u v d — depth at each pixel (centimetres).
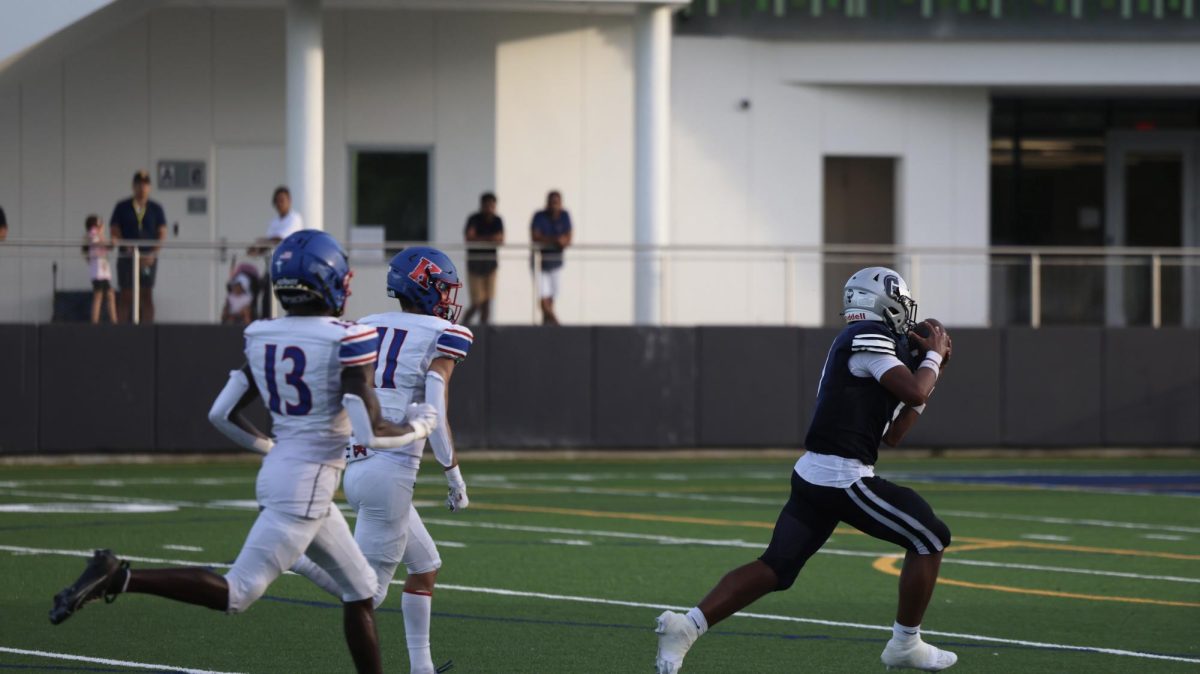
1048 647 2458
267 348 1716
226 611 1684
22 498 4494
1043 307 6259
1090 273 6278
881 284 2050
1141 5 6844
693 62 6869
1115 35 6831
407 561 2025
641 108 6147
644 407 5975
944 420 6203
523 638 2492
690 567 3291
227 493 4672
